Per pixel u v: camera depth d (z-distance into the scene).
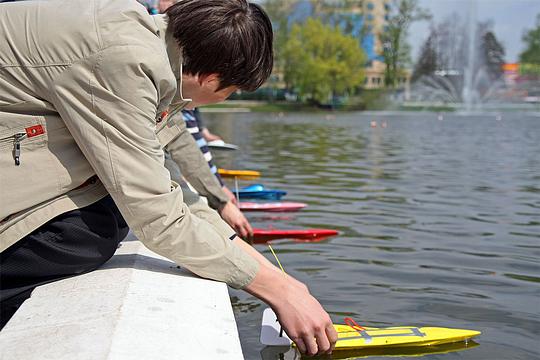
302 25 52.69
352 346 2.19
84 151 1.75
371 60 59.59
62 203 1.79
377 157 9.52
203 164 3.36
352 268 3.35
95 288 1.74
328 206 5.20
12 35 1.75
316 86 49.97
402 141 13.10
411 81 47.56
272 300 1.91
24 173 1.75
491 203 5.43
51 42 1.71
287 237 4.05
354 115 31.12
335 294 2.91
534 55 55.75
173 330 1.51
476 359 2.15
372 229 4.32
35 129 1.75
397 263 3.46
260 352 2.12
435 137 14.44
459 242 3.97
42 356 1.33
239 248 1.93
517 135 15.16
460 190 6.19
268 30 1.92
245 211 4.96
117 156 1.72
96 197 1.85
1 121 1.74
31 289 1.84
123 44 1.69
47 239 1.79
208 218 2.19
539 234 4.23
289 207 5.09
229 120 23.97
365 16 59.72
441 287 3.04
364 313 2.64
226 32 1.82
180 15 1.84
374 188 6.27
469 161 9.02
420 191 6.10
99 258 1.90
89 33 1.70
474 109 36.56
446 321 2.56
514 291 3.00
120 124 1.70
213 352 1.46
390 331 2.31
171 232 1.80
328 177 7.08
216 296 1.81
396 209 5.10
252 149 10.58
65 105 1.71
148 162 1.74
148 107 1.73
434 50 43.16
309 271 3.29
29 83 1.74
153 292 1.74
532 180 6.99
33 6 1.78
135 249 2.21
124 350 1.36
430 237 4.11
